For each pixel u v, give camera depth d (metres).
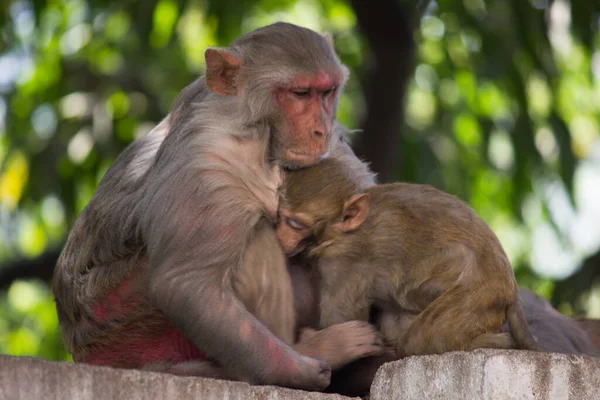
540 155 21.48
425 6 20.58
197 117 10.19
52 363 7.75
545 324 11.42
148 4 20.66
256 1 22.17
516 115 21.81
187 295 9.55
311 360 9.63
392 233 10.29
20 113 22.34
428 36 23.14
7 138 22.48
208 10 21.25
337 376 10.45
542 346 11.16
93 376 7.83
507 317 9.91
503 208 23.61
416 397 8.45
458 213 10.33
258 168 10.14
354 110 22.45
